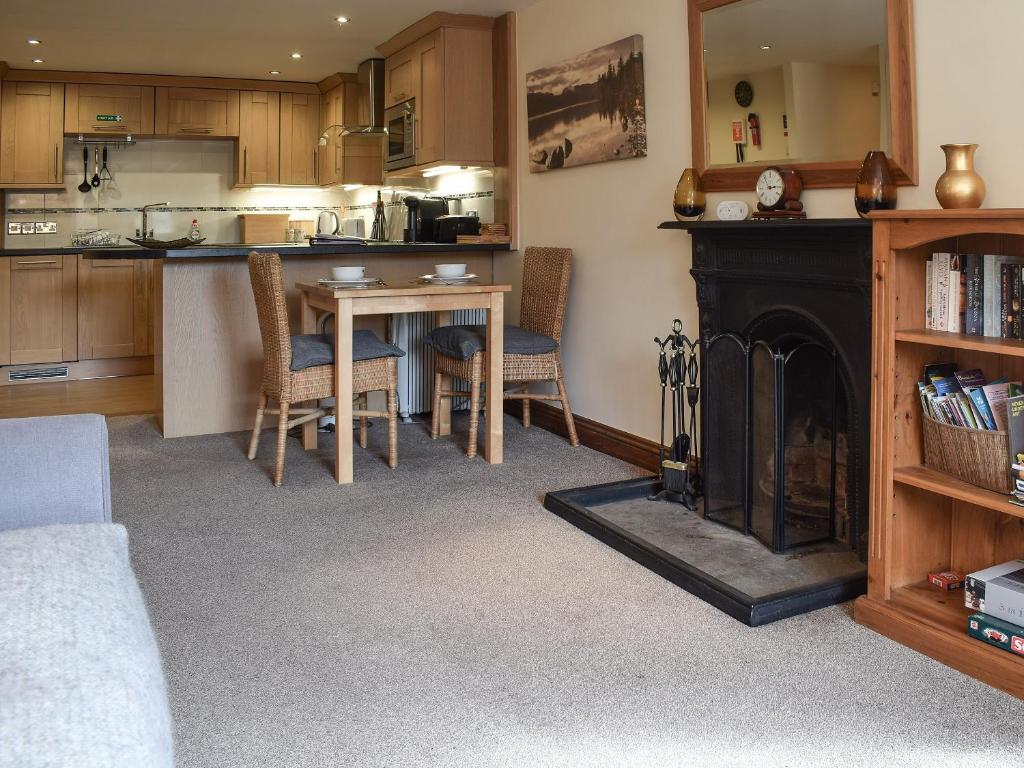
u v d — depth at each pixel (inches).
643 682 81.7
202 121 280.8
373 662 85.8
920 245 91.3
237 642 90.0
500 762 68.9
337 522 128.7
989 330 86.0
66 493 63.1
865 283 103.3
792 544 116.3
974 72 94.9
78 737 34.3
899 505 92.9
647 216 153.8
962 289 88.7
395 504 137.4
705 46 133.0
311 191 314.5
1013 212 75.0
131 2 188.7
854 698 78.5
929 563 96.5
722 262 127.6
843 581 100.0
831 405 116.8
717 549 116.7
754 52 124.0
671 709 76.8
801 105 116.9
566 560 113.3
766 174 119.2
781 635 91.4
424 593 102.6
